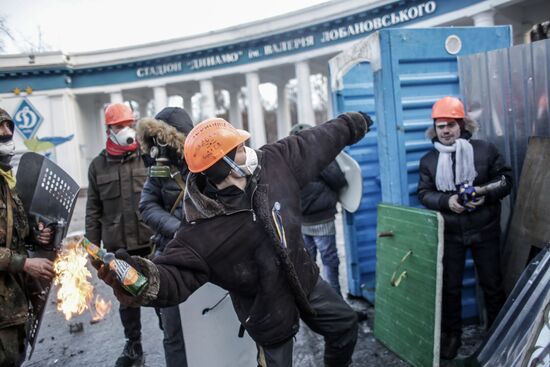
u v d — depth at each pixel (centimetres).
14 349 231
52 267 239
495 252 303
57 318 464
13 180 245
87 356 371
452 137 300
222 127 191
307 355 335
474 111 348
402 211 303
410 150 342
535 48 296
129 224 346
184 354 271
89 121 2239
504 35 363
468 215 297
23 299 237
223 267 190
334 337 233
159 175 263
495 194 286
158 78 2003
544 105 294
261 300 197
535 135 303
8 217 236
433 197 303
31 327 248
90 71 2052
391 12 1360
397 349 314
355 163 374
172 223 257
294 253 204
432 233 273
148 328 417
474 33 356
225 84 2172
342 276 525
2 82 1992
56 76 2011
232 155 185
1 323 226
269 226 188
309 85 1677
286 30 1653
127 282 159
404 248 303
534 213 281
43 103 2006
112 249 346
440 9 1222
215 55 1878
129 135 344
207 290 255
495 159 297
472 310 352
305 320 231
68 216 274
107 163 351
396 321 315
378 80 342
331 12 1510
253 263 194
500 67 322
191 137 190
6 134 236
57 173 274
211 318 256
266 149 215
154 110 2520
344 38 1523
